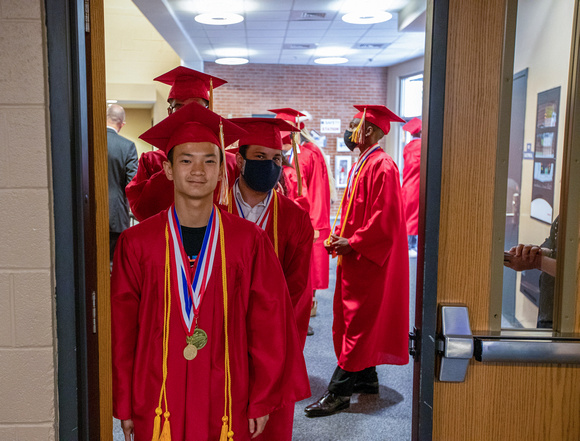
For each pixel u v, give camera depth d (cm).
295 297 210
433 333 166
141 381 152
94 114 156
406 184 629
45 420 154
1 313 150
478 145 163
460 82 161
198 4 611
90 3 153
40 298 150
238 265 156
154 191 253
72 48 147
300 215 211
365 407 304
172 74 271
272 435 196
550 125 170
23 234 148
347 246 286
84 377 156
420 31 676
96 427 163
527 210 174
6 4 142
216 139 156
